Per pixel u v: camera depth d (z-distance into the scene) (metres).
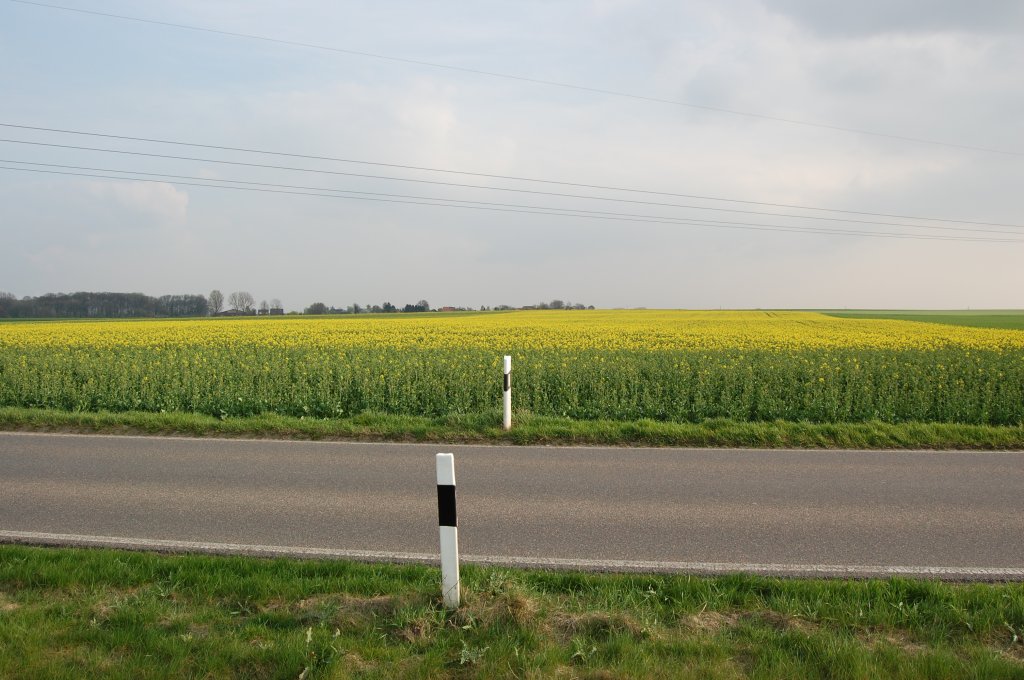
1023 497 7.29
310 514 6.58
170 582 4.72
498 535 6.00
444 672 3.59
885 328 37.81
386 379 14.60
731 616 4.32
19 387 13.92
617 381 14.41
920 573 5.17
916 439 10.34
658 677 3.54
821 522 6.41
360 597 4.46
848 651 3.72
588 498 7.18
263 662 3.64
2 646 3.75
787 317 56.69
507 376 10.88
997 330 35.72
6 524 6.19
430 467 8.55
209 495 7.21
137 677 3.52
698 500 7.12
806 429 10.83
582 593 4.64
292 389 13.85
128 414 11.83
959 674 3.57
